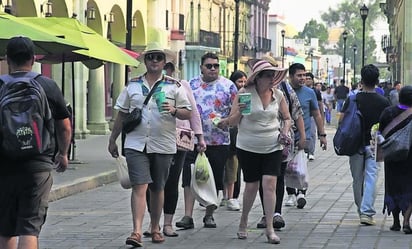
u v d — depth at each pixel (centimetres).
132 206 1159
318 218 1428
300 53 12550
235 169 1513
